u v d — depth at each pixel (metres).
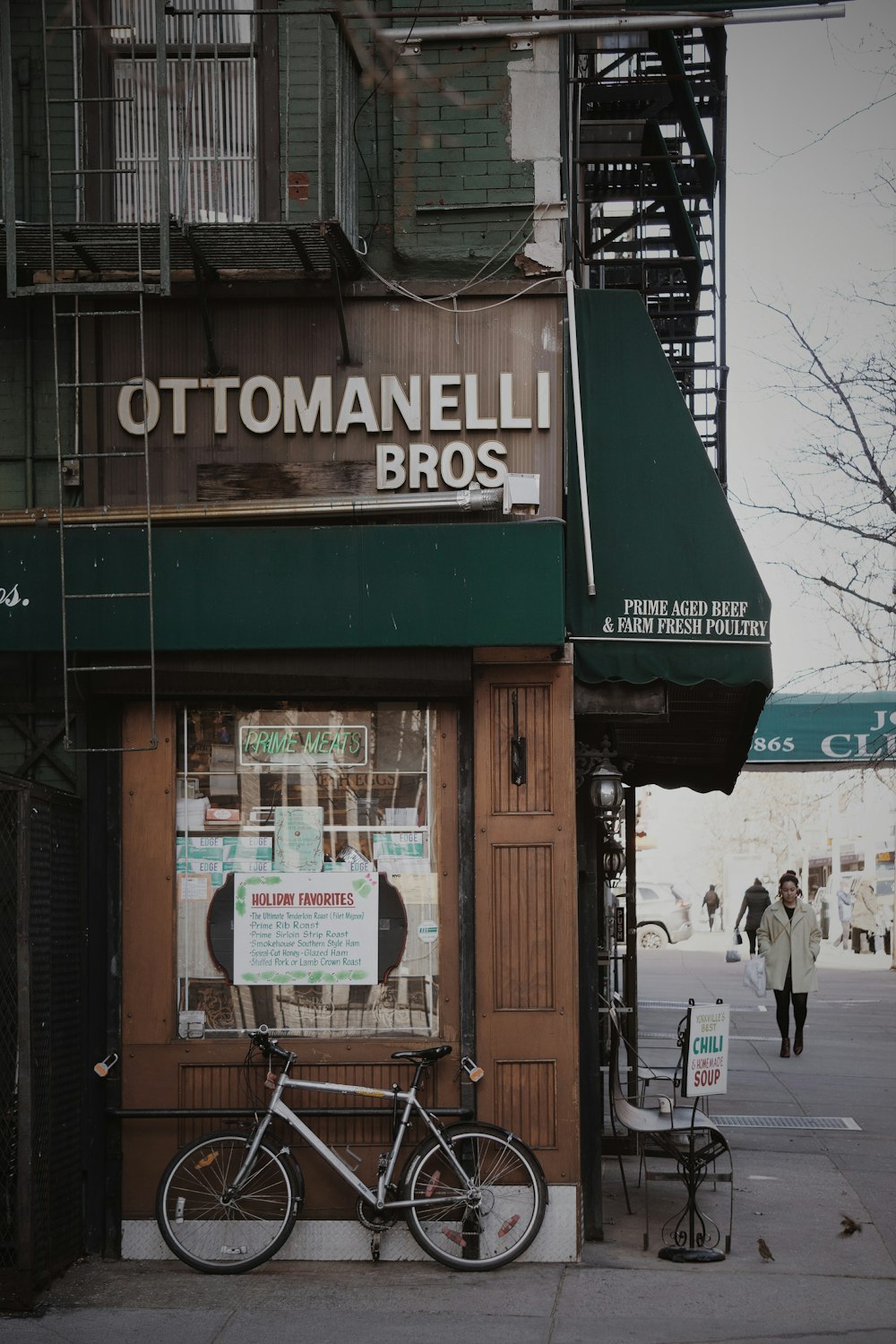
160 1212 7.64
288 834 8.16
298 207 8.22
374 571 7.78
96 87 8.48
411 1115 7.87
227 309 8.38
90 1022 7.96
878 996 22.30
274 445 8.34
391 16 8.49
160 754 8.13
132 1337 6.61
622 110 13.84
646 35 12.95
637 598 8.06
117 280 8.32
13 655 8.16
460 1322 6.79
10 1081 7.21
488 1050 7.91
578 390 8.24
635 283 14.98
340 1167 7.70
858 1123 11.56
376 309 8.38
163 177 7.73
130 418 8.34
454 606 7.74
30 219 8.45
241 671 7.97
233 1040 8.00
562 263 8.37
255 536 7.81
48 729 8.15
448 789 8.14
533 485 8.09
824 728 25.03
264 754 8.20
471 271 8.41
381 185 8.52
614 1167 10.07
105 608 7.80
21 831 7.07
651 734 10.39
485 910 7.99
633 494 8.16
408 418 8.29
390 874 8.13
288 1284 7.41
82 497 8.31
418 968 8.08
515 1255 7.65
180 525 8.15
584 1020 8.26
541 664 8.06
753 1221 8.63
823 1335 6.61
